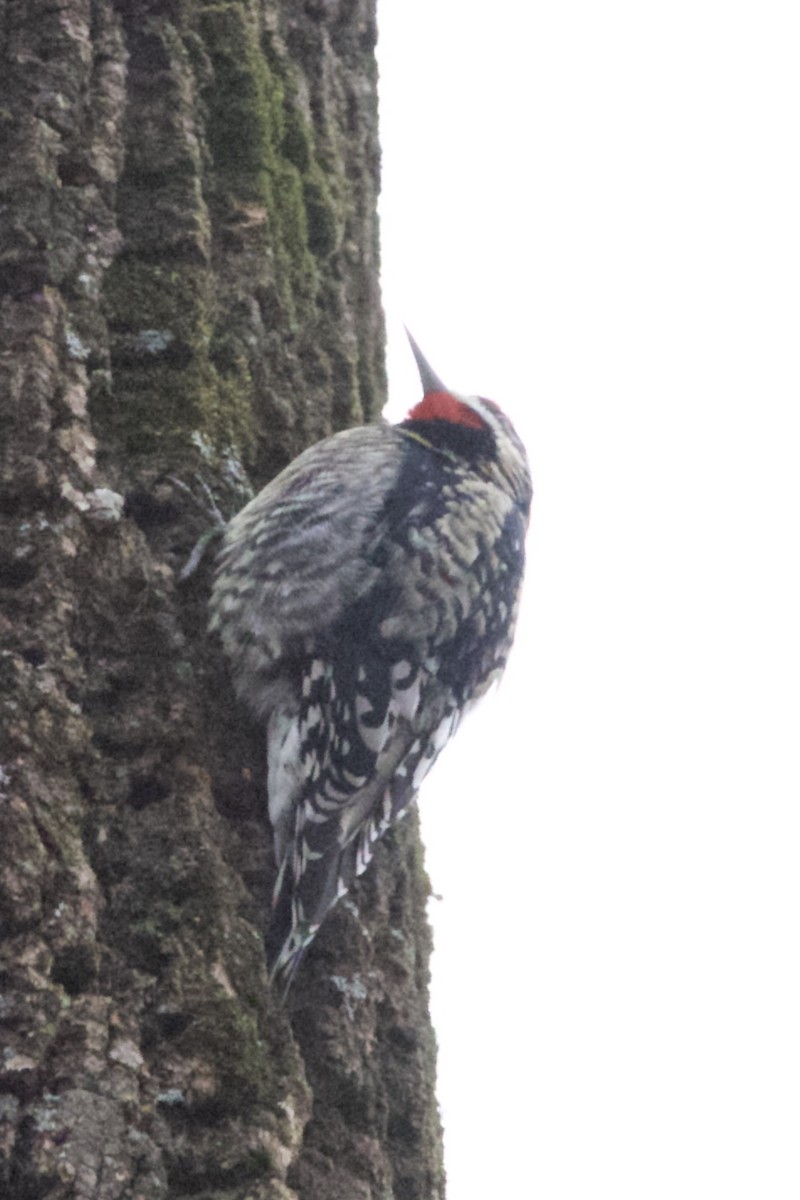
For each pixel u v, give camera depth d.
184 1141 8.05
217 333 10.32
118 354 9.82
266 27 11.16
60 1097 7.77
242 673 9.98
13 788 8.30
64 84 9.86
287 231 10.91
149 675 9.13
